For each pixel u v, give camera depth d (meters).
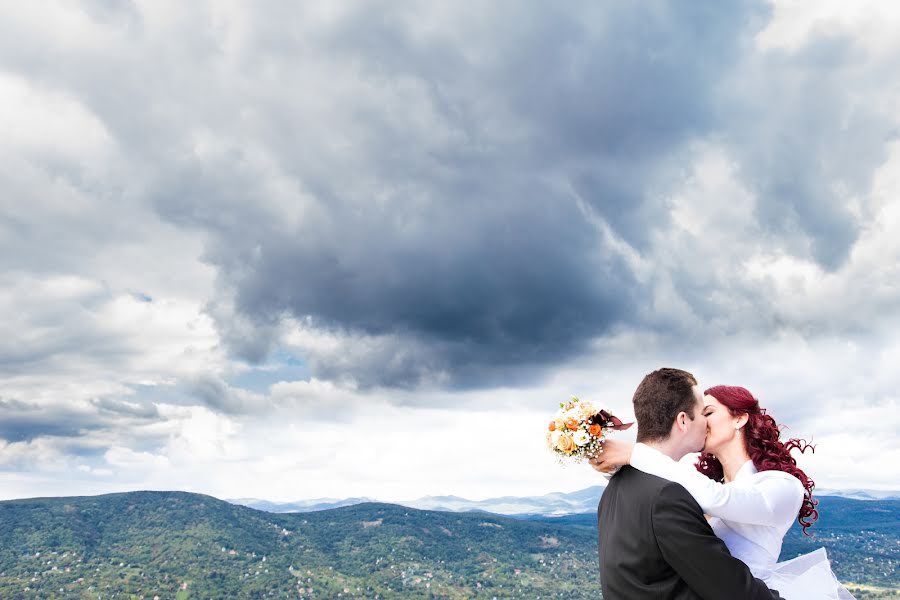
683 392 4.45
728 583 3.72
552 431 4.68
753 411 4.87
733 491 4.27
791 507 4.42
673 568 3.90
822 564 4.47
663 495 3.97
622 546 4.08
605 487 4.66
